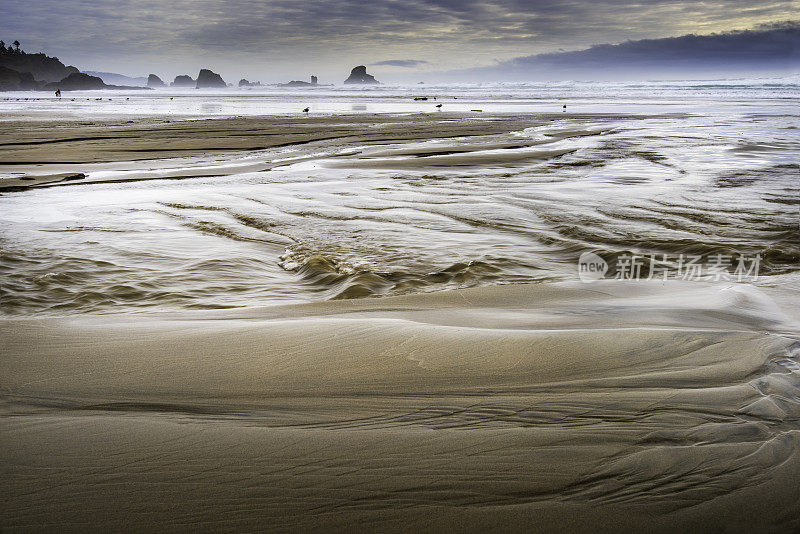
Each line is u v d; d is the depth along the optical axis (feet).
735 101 159.43
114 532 6.40
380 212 28.43
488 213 28.02
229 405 9.20
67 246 21.99
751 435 8.16
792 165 42.04
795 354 10.98
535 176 39.45
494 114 117.80
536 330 12.44
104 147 59.06
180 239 23.32
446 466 7.55
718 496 6.95
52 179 38.88
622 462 7.60
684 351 11.13
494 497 6.98
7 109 142.41
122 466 7.53
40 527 6.44
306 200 31.50
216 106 165.17
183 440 8.14
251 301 16.62
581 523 6.56
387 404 9.23
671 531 6.45
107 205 30.17
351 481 7.26
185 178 40.09
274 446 8.01
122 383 9.95
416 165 45.29
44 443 8.04
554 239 23.31
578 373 10.30
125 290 17.31
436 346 11.42
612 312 14.34
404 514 6.72
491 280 18.54
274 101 209.97
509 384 9.91
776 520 6.59
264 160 50.11
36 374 10.28
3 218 26.96
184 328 12.71
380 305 15.29
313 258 20.24
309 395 9.53
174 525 6.52
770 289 16.52
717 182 35.83
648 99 184.14
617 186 35.06
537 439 8.16
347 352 11.19
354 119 103.55
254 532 6.46
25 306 15.87
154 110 139.95
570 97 213.46
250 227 25.49
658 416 8.75
